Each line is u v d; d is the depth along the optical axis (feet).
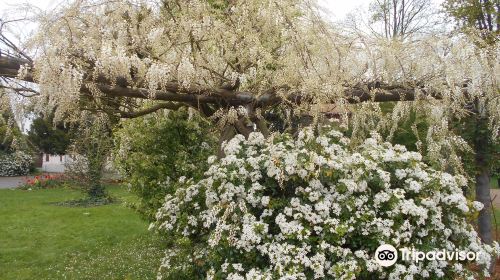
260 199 9.31
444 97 10.07
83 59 8.77
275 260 8.48
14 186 47.44
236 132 12.16
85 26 9.49
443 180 9.76
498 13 17.56
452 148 10.92
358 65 10.69
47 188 43.96
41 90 7.92
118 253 18.81
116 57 8.35
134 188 16.63
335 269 8.30
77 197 36.01
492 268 14.25
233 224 9.23
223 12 10.80
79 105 10.66
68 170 33.94
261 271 8.63
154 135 15.52
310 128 10.03
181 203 10.81
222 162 9.83
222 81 11.28
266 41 11.23
